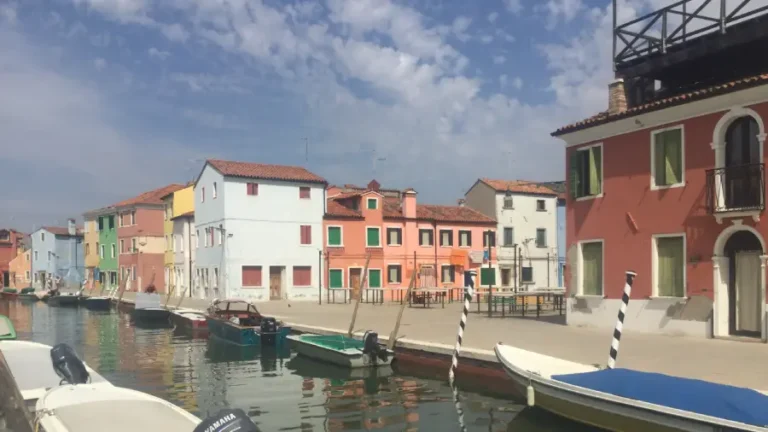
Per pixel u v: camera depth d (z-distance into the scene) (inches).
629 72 721.0
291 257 1510.8
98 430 264.2
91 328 1059.3
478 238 1692.9
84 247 2443.4
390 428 380.2
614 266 684.7
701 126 601.0
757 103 555.5
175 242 1846.7
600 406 328.2
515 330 690.8
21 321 1215.6
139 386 521.0
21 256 2765.7
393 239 1614.2
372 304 1318.9
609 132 693.9
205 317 931.3
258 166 1560.0
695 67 689.0
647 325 642.2
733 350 510.3
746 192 567.2
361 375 553.6
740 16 605.9
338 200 1689.2
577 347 542.9
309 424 393.1
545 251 1756.9
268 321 742.5
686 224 610.9
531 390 372.2
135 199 2106.3
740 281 581.3
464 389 483.8
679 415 288.7
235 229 1459.2
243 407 440.5
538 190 1768.0
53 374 378.0
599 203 705.6
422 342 583.8
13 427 152.3
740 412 273.6
